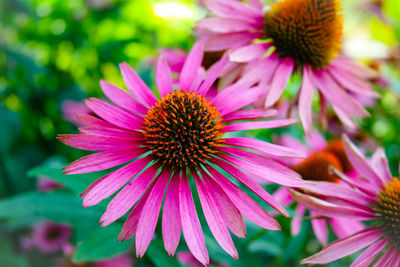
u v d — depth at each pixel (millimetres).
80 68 498
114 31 503
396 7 622
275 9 291
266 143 242
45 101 454
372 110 445
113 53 487
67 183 270
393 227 238
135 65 502
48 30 486
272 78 277
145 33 488
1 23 507
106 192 224
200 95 252
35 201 277
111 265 301
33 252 344
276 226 221
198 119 246
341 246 232
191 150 243
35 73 461
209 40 281
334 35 292
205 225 268
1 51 466
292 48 287
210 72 264
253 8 302
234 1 298
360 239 236
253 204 227
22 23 504
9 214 271
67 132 442
